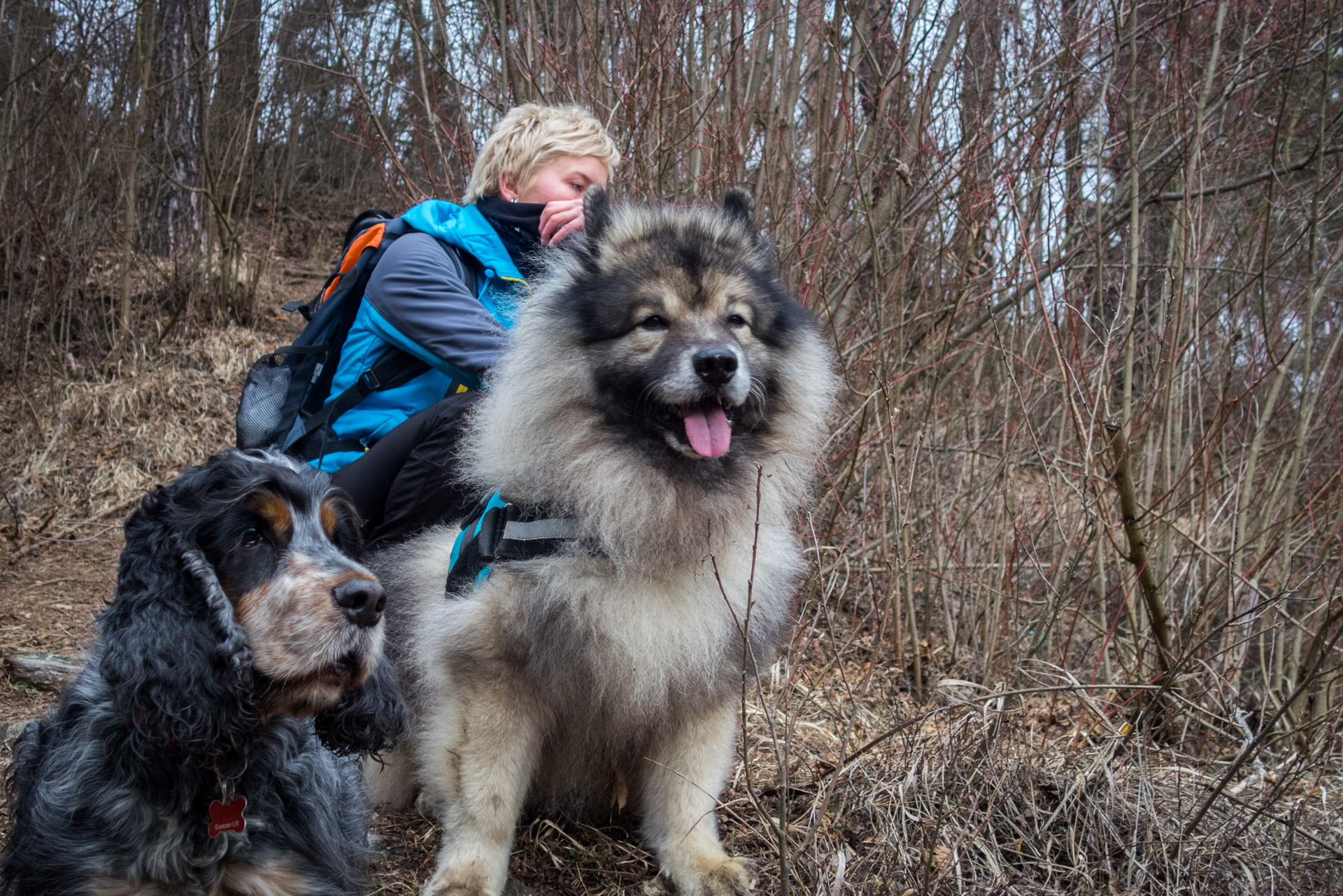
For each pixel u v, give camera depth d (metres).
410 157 8.82
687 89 5.64
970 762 3.43
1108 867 3.04
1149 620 4.79
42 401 8.10
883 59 5.91
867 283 5.89
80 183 8.87
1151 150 5.96
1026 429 4.93
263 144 12.03
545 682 2.93
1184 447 5.16
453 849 2.92
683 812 3.05
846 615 5.49
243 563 2.41
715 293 3.06
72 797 2.41
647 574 2.91
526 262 4.11
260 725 2.47
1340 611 3.91
